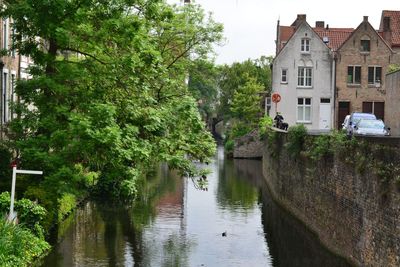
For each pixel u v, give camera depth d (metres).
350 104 49.84
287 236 25.64
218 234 26.08
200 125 23.89
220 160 63.81
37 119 20.56
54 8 19.20
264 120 50.88
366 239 18.66
